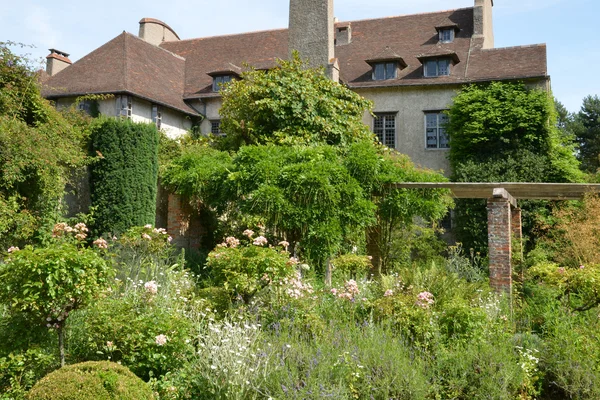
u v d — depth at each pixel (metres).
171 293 7.21
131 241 9.23
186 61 25.38
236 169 11.65
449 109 20.20
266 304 7.45
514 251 12.41
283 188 11.05
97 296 5.43
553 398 6.46
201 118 22.50
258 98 14.56
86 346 5.39
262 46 24.75
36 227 10.38
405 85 20.80
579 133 40.62
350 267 10.86
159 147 14.64
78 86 19.91
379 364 5.79
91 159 11.52
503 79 19.41
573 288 8.72
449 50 21.98
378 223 13.34
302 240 11.06
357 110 15.58
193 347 5.82
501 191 10.82
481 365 6.13
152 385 5.12
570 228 14.38
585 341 6.81
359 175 11.84
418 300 7.23
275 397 5.02
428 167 20.70
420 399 5.53
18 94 10.76
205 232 14.09
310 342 6.27
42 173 9.91
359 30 24.75
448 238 20.05
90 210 11.69
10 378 4.98
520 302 10.12
